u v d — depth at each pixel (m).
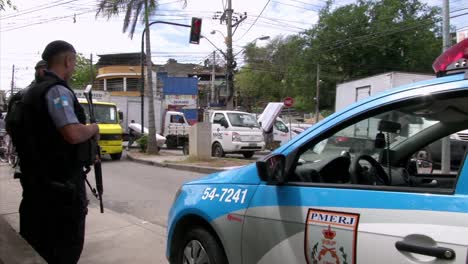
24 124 3.20
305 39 43.72
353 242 2.35
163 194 9.60
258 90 62.91
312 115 54.72
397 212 2.24
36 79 3.35
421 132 3.12
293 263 2.69
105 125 17.25
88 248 5.46
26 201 3.33
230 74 25.53
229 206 3.21
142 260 5.04
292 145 2.97
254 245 2.97
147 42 19.08
